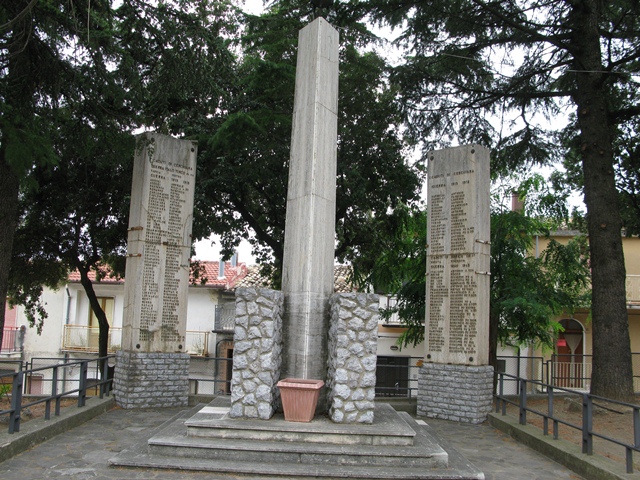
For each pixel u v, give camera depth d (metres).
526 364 22.30
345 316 7.81
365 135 16.33
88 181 15.62
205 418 7.61
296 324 8.39
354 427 7.34
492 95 14.36
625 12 12.91
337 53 9.47
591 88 12.81
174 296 11.63
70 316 24.84
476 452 8.41
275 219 18.83
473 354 11.21
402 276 17.23
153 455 6.89
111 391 11.88
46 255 16.61
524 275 15.41
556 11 13.48
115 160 11.99
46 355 24.34
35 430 7.82
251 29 15.69
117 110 11.74
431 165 12.14
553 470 7.46
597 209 12.55
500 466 7.59
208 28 11.78
